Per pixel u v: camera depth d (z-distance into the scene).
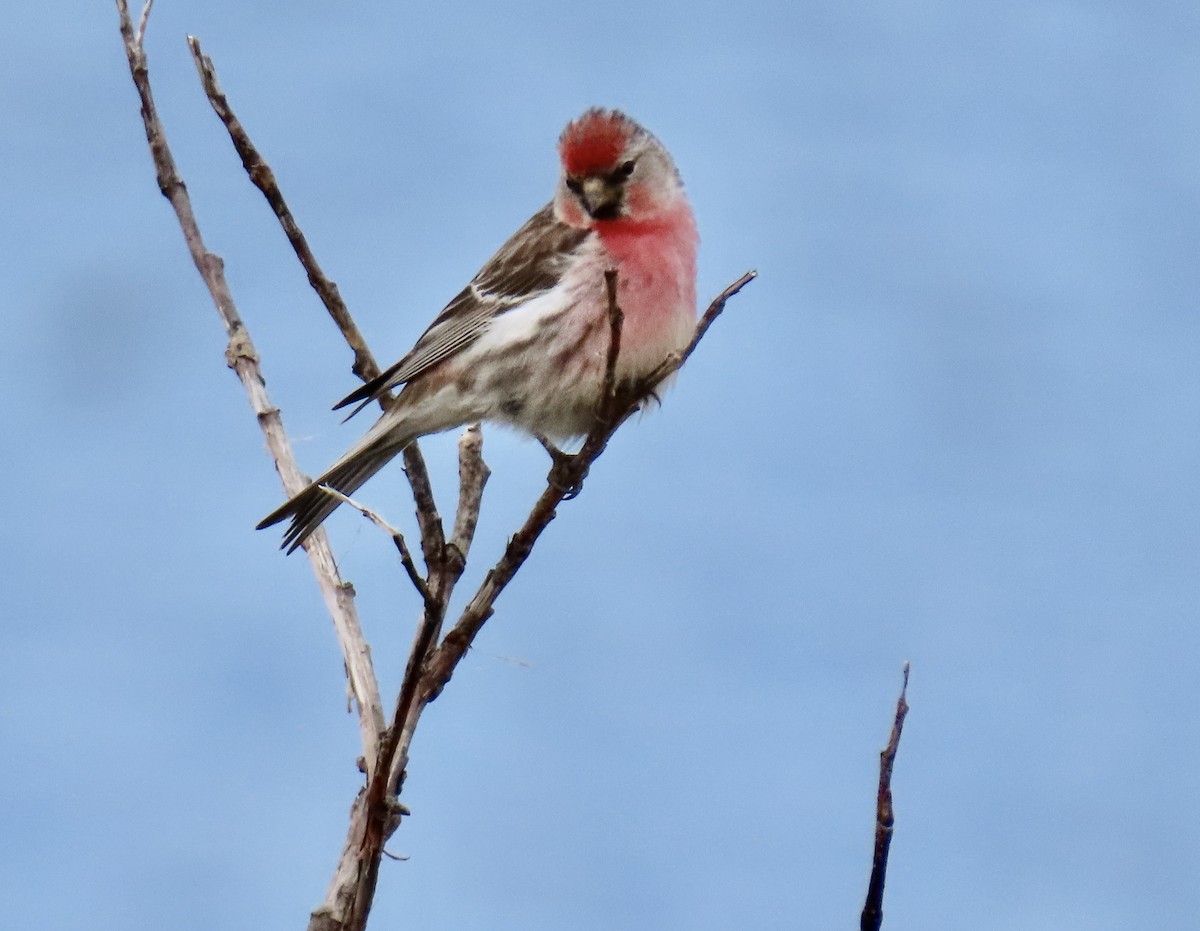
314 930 5.70
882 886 4.93
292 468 7.39
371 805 5.52
